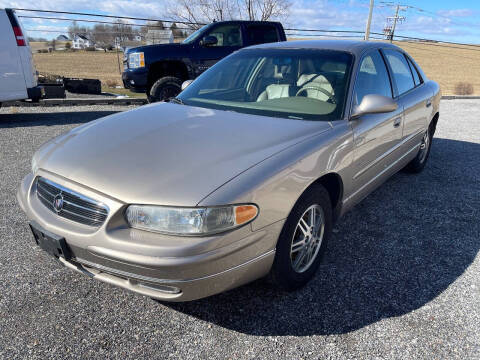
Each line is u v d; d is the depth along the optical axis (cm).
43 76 1327
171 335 211
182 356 197
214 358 196
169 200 184
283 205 208
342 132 260
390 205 387
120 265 190
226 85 333
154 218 185
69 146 239
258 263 207
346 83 290
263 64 334
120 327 216
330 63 309
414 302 240
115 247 186
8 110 872
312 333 213
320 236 259
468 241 317
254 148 221
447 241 316
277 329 216
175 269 181
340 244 310
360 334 213
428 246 308
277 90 307
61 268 269
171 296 193
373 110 267
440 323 222
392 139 339
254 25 885
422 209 378
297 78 309
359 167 287
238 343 206
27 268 269
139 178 197
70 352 198
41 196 227
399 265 280
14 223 331
